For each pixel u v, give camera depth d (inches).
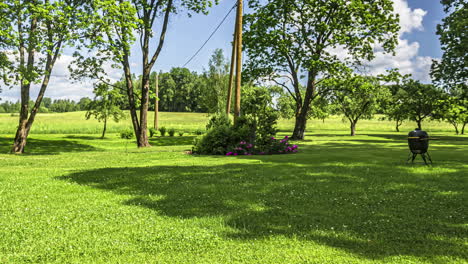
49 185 365.7
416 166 484.7
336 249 172.4
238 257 163.6
